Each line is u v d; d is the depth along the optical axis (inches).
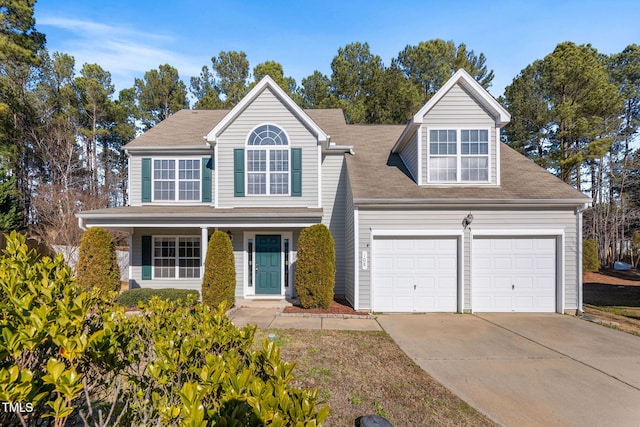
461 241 374.6
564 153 887.1
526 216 375.9
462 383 191.5
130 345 108.6
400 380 193.5
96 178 1131.9
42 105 1071.0
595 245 816.9
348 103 991.0
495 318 347.6
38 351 93.0
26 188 1026.1
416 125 411.5
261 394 70.9
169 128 547.8
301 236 386.9
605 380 197.6
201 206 474.9
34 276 110.3
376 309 374.6
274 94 467.5
